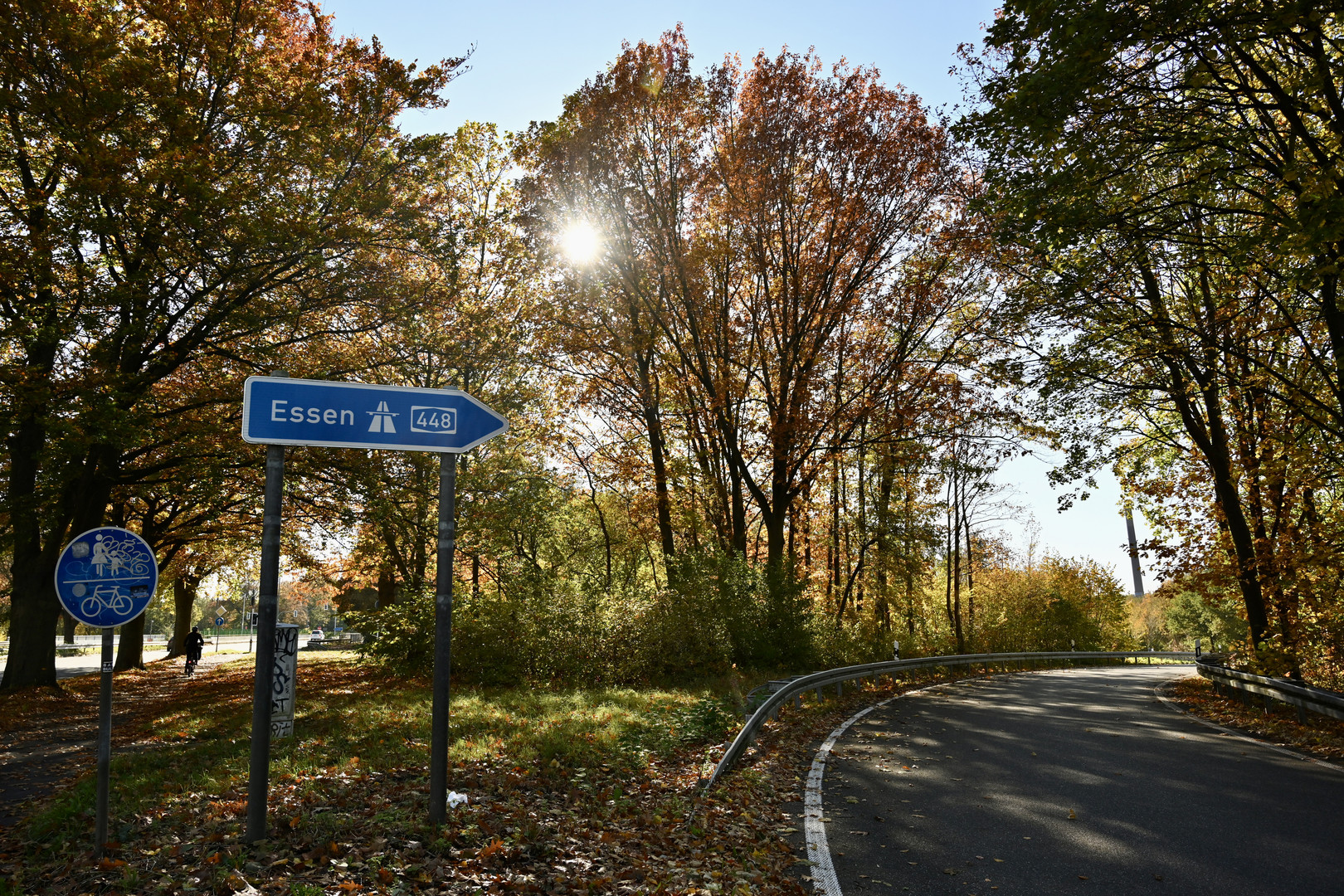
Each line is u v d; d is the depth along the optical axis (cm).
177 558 3431
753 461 2611
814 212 2486
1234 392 1742
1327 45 1299
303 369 1983
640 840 617
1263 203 1347
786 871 568
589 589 1994
